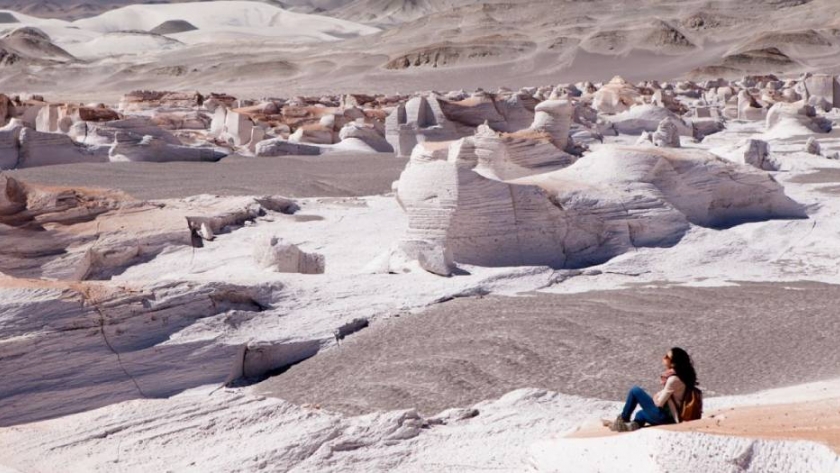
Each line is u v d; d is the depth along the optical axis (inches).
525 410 523.5
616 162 1135.6
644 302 821.2
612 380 617.6
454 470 428.1
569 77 6373.0
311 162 2070.6
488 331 727.7
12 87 7760.8
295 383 652.7
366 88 6269.7
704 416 394.0
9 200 1121.4
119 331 665.0
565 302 820.6
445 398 596.7
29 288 656.4
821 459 280.7
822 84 3580.2
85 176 1786.4
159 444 503.5
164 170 1898.4
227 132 2544.3
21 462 487.8
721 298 834.8
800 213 1191.6
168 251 1110.4
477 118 2278.5
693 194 1147.9
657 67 6574.8
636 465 328.5
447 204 997.8
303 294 800.9
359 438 481.1
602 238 1052.5
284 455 466.0
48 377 617.0
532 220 1023.6
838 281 932.6
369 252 1082.1
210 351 681.6
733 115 3255.4
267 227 1235.2
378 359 685.3
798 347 681.6
